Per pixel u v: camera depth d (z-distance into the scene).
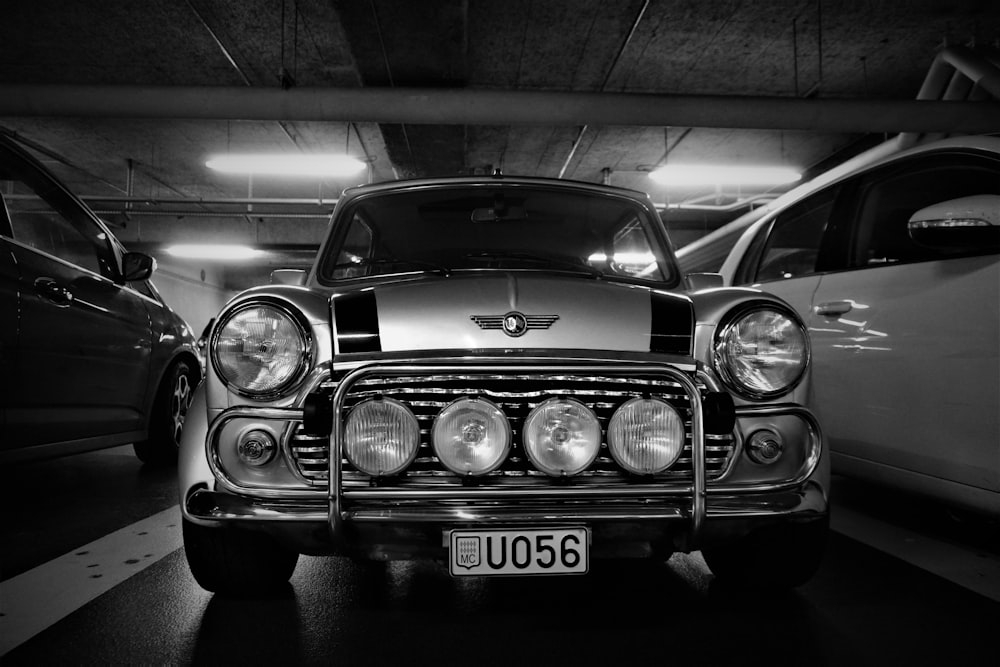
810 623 1.98
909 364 2.61
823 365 3.06
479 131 11.42
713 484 1.86
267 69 9.47
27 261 3.14
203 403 1.96
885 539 2.82
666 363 1.86
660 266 2.76
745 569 2.15
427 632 1.92
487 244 2.73
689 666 1.71
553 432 1.73
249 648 1.81
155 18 8.22
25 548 2.70
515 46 8.59
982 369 2.33
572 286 2.04
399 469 1.73
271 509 1.77
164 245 17.91
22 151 3.32
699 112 7.65
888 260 2.84
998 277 2.31
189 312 21.69
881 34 8.37
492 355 1.80
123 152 13.04
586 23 8.07
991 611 2.06
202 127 11.70
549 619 2.02
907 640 1.86
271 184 15.20
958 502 2.46
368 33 7.32
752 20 8.04
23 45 8.85
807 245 3.48
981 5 7.76
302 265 22.86
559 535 1.71
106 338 3.72
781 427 1.92
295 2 7.75
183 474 1.87
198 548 1.97
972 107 7.55
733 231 12.72
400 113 7.68
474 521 1.68
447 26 7.18
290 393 1.85
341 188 15.47
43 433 3.22
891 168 3.05
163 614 2.04
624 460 1.76
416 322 1.89
